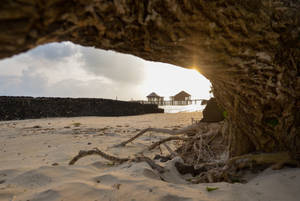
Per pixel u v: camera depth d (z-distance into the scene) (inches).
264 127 90.0
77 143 202.4
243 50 65.3
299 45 72.9
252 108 87.0
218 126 169.6
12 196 72.4
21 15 27.3
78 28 40.3
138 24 46.7
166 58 62.4
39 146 187.9
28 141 213.9
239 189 73.5
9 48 30.1
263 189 70.3
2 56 31.2
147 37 50.4
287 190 66.1
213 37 57.6
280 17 69.2
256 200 63.6
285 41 71.8
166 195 70.5
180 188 79.0
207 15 53.2
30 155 152.9
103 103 778.8
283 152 88.0
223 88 92.2
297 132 85.5
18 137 240.4
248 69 71.7
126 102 877.2
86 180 86.7
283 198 62.6
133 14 44.3
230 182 87.1
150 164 110.4
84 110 721.0
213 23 55.1
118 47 52.2
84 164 127.6
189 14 50.4
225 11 55.9
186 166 111.3
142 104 978.7
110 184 82.4
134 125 374.9
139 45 52.8
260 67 72.2
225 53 63.4
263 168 90.8
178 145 202.8
